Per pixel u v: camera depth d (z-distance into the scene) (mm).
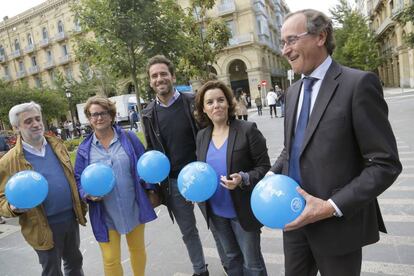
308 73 1849
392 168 1580
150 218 3150
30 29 48719
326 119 1723
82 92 34812
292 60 1832
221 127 2828
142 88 10977
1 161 2795
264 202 1732
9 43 51469
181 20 11180
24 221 2801
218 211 2826
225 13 35500
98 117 2977
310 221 1680
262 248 4105
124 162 3086
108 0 9211
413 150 8109
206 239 4586
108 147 3111
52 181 2865
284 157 2209
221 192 2768
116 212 3014
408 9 13656
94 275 3984
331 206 1638
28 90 29344
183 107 3357
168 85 3279
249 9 35125
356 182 1627
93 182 2746
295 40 1767
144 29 9734
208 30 11977
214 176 2578
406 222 4324
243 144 2662
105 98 3082
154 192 3332
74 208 2975
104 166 2840
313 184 1791
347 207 1612
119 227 3012
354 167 1721
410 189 5500
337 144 1696
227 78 36688
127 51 9992
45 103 29562
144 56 10016
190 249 3436
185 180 2531
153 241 4711
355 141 1707
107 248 3049
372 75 1667
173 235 4840
